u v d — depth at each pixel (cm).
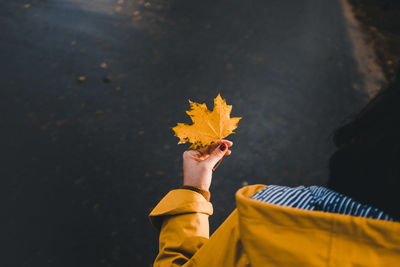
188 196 84
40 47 420
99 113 347
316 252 47
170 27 515
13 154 292
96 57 422
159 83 402
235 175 313
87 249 241
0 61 385
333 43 587
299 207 56
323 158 353
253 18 600
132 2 557
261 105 402
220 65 456
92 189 278
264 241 50
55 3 510
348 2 803
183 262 74
